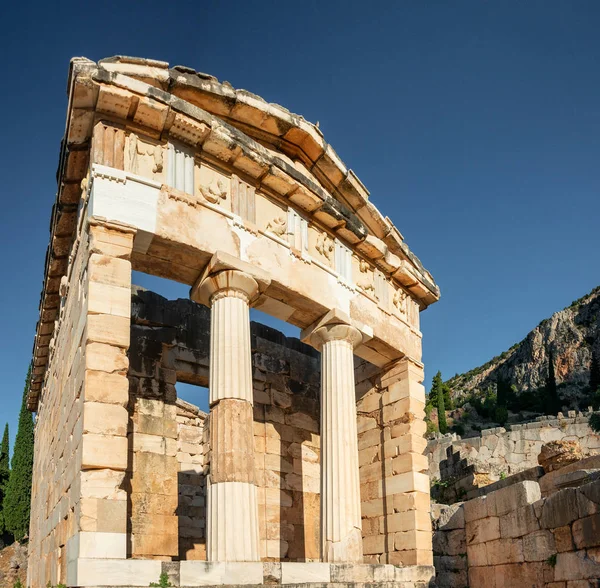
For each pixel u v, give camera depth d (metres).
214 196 20.03
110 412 16.08
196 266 19.92
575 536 15.11
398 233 27.12
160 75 19.47
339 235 24.39
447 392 118.62
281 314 23.31
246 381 19.16
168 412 24.94
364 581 19.72
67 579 15.98
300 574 18.14
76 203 20.95
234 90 21.22
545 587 16.39
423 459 26.03
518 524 17.84
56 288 25.86
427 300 29.23
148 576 15.13
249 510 17.88
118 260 17.48
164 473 24.02
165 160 19.30
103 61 18.61
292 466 28.52
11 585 48.53
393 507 25.50
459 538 21.28
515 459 47.38
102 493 15.30
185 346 26.58
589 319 147.25
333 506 21.34
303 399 30.11
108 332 16.70
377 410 27.52
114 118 18.64
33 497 35.62
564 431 47.84
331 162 24.00
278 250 21.52
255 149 20.61
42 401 34.59
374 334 24.91
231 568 16.55
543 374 145.88
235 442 18.33
